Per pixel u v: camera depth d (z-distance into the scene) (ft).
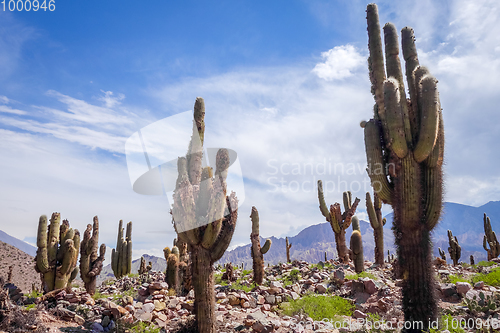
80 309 28.76
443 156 22.72
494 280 33.24
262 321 25.80
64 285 38.27
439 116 23.03
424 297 20.84
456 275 39.29
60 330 23.72
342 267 53.36
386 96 22.20
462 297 28.66
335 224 60.13
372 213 57.57
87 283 41.22
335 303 32.04
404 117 22.54
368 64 26.81
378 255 57.06
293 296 36.22
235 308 32.37
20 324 21.65
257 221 48.21
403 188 22.09
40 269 36.99
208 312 22.89
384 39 25.63
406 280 21.63
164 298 33.14
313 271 51.49
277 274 55.88
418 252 21.43
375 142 24.23
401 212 22.08
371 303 31.22
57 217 39.42
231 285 45.85
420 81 22.26
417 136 22.43
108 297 38.22
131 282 52.34
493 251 79.41
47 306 29.55
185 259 45.47
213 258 22.84
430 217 21.75
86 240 42.09
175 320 27.73
